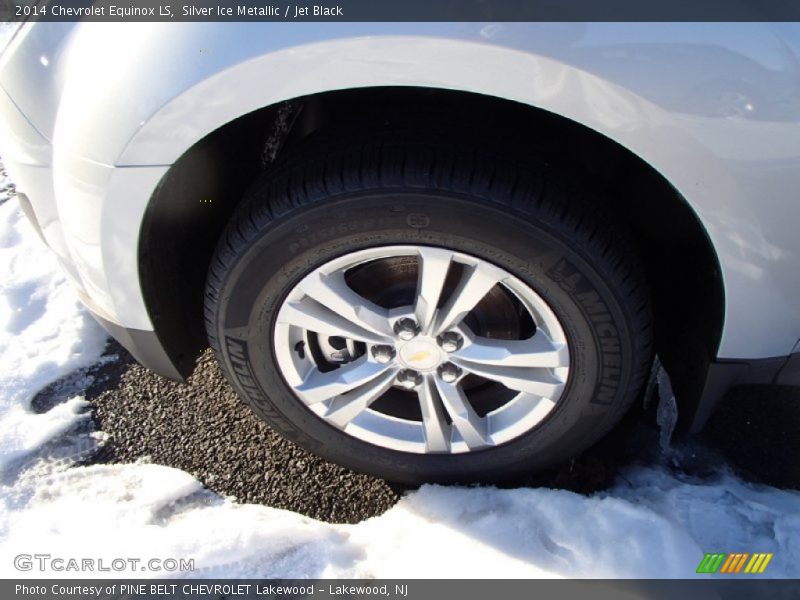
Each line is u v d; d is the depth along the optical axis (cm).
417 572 185
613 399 178
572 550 186
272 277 168
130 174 154
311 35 134
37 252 293
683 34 129
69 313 266
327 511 204
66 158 158
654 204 176
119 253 168
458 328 176
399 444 197
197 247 190
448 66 134
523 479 208
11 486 213
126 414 233
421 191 149
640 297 163
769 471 204
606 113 136
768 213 143
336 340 199
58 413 233
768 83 131
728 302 157
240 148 179
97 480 214
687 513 191
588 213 154
